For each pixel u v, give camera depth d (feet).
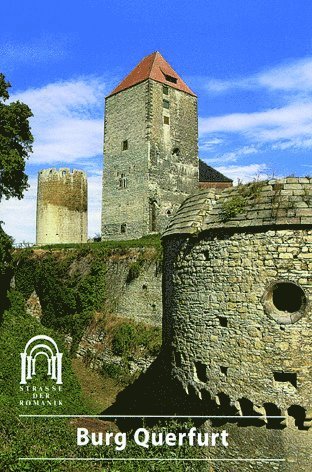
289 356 31.63
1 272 88.79
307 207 32.45
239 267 33.83
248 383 32.63
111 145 169.48
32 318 93.09
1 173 84.02
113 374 93.15
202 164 190.29
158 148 159.74
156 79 160.97
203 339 35.45
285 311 33.01
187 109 169.99
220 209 36.04
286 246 32.42
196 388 35.58
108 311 107.76
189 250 37.24
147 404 77.82
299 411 31.53
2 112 84.02
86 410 69.97
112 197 167.22
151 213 157.17
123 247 110.11
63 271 121.19
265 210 33.32
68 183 178.91
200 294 36.01
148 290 101.35
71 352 107.55
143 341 92.02
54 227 176.65
